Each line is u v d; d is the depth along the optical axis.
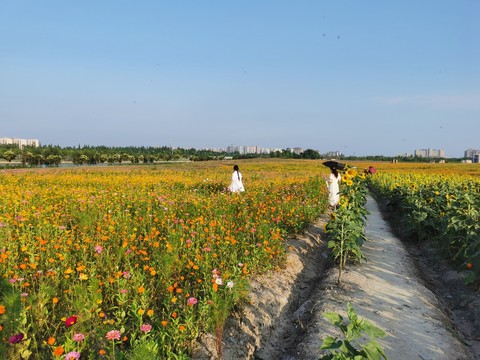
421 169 47.22
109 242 6.57
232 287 4.71
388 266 7.55
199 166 50.25
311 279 7.09
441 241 8.56
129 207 9.98
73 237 6.60
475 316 5.48
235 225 8.40
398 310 5.38
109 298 4.56
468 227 7.25
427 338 4.61
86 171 34.00
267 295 5.68
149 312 3.72
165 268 4.82
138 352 2.74
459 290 6.57
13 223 7.22
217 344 3.93
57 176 24.98
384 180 23.47
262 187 16.70
